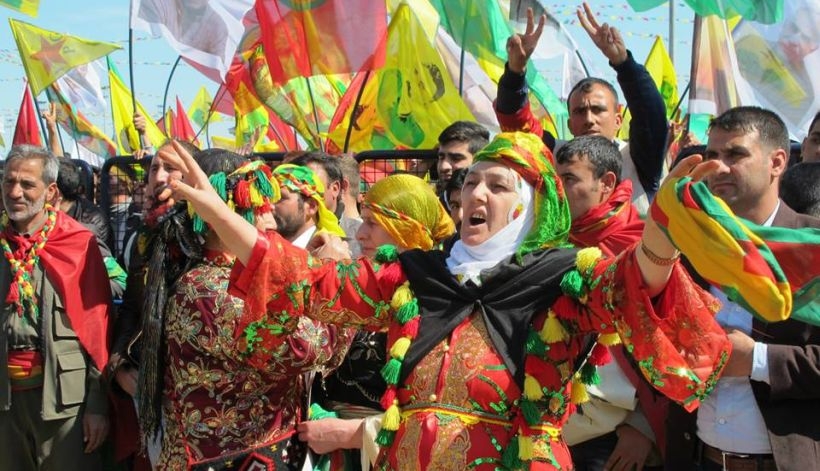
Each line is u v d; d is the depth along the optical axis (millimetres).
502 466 2508
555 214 2680
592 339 2613
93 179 5660
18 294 4320
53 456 4316
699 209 2135
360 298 2703
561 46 6020
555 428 2621
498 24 5902
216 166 3670
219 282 3334
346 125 6215
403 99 5781
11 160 4391
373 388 3551
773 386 2990
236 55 6949
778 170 3250
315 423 3365
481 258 2682
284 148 8914
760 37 5531
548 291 2559
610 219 3775
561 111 6570
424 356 2619
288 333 2719
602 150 3803
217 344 3262
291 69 5766
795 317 2420
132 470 4496
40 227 4402
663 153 4410
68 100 8062
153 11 6152
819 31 5422
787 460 3012
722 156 3234
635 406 3664
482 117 6559
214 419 3307
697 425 3268
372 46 5621
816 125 4492
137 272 4316
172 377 3398
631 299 2311
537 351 2525
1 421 4387
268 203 3387
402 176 3695
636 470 3674
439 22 6484
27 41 6742
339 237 3818
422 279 2686
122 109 8797
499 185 2686
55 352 4281
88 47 6770
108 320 4352
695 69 5711
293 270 2627
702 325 2291
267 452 3336
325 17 5664
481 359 2555
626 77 4371
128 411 4367
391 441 2639
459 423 2543
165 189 3875
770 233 2395
